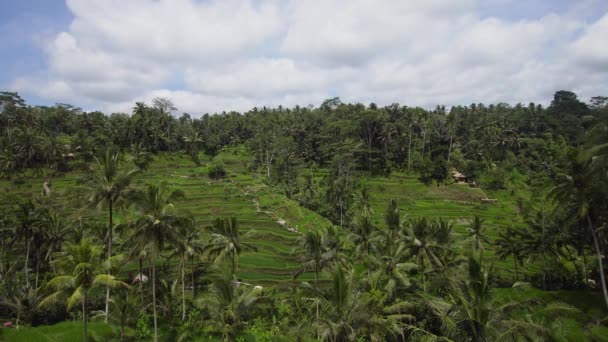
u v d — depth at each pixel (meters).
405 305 28.69
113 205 34.66
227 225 42.69
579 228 41.88
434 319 32.06
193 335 34.78
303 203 92.81
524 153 122.88
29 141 92.69
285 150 118.00
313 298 38.97
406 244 38.84
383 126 123.00
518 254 53.19
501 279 55.06
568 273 51.31
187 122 157.12
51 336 29.44
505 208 95.50
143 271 50.88
